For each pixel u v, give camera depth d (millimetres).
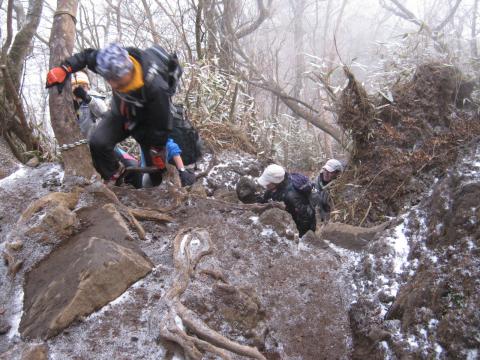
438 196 3139
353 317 3039
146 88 2955
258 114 8914
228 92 7559
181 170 4242
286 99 9375
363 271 3277
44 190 3760
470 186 2855
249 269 3215
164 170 3934
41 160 4828
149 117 3205
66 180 3734
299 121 9664
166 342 2555
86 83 4430
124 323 2658
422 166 5305
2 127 4766
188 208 3684
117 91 3027
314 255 3461
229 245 3352
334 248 3648
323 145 10328
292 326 2973
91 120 4312
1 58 4871
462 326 2346
